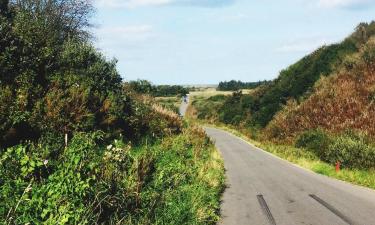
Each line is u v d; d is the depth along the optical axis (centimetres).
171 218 853
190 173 1335
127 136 1675
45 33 1922
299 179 1661
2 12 1536
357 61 3738
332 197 1256
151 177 1032
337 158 2108
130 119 1733
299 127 3419
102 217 712
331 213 1036
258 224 954
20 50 1308
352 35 4366
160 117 2431
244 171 1920
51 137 1123
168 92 13425
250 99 5925
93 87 1569
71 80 1436
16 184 677
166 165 1322
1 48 1259
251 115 5397
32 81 1257
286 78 5053
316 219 982
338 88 3484
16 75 1243
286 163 2267
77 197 668
